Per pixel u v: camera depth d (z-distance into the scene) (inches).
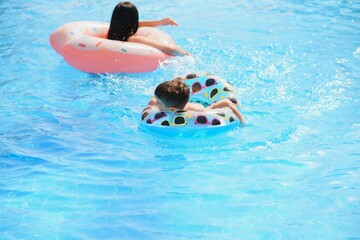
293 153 364.5
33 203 305.7
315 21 663.1
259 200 307.0
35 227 281.9
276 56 548.1
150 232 276.7
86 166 348.5
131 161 355.3
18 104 446.6
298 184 324.2
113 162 354.0
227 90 423.2
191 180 330.3
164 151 369.7
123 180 330.6
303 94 460.4
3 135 392.2
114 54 494.6
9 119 418.6
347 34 613.6
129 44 502.9
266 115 422.9
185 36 611.8
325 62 530.9
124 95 466.6
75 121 417.7
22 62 541.0
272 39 598.9
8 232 277.6
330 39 597.6
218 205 301.7
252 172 339.9
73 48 502.0
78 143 380.8
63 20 678.5
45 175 336.8
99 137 390.9
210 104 424.2
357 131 394.3
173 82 391.5
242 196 311.3
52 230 279.0
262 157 359.6
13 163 352.2
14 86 483.5
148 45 518.6
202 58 542.6
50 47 584.7
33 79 499.8
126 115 427.2
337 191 315.3
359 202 303.4
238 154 363.9
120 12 532.7
